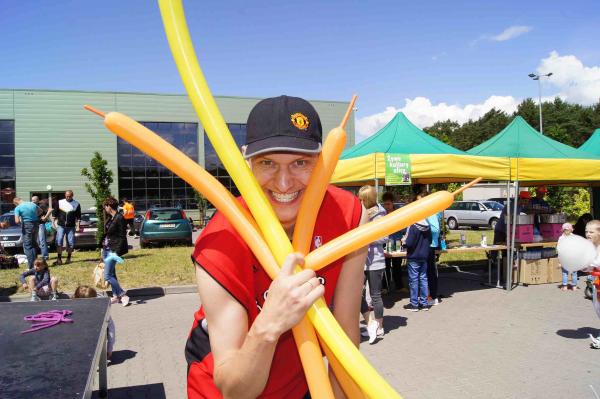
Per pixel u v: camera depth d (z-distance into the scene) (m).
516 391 3.83
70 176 26.62
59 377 1.65
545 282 8.54
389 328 5.80
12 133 26.16
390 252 7.63
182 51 1.28
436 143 7.87
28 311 2.66
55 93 26.44
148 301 7.46
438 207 1.23
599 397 3.68
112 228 7.43
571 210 18.92
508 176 7.62
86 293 4.84
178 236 14.21
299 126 1.22
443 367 4.40
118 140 27.64
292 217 1.35
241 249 1.26
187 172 1.26
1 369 1.74
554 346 4.93
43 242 10.65
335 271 1.42
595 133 11.15
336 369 1.30
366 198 5.75
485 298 7.41
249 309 1.31
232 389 1.10
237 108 28.39
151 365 4.61
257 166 1.28
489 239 15.62
